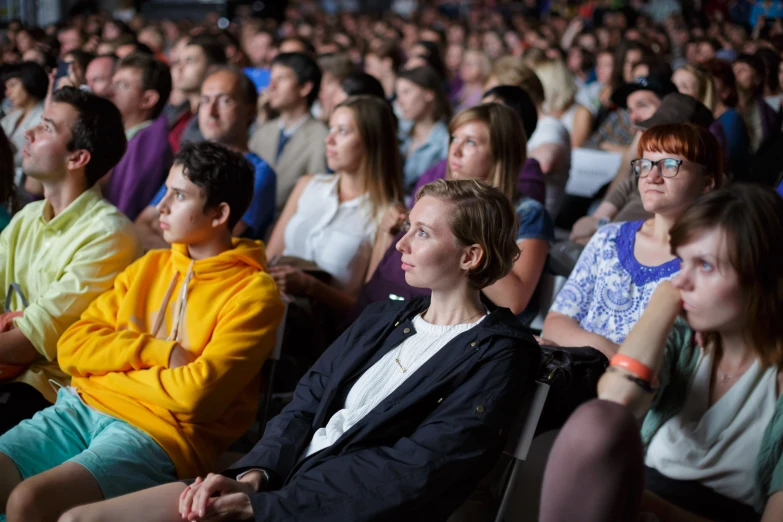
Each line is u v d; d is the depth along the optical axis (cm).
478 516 212
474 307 212
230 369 237
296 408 220
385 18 1594
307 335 297
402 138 629
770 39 823
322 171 505
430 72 562
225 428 247
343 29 1211
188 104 550
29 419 246
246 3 1588
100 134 285
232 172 254
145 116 450
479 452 189
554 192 479
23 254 292
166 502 202
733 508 190
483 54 814
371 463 189
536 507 219
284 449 207
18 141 530
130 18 1467
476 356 197
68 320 272
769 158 505
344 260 353
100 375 247
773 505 174
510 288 288
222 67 422
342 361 218
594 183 526
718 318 170
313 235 365
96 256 278
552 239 306
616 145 599
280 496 187
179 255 255
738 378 188
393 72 825
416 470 186
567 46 1306
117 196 410
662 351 160
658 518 191
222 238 260
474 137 305
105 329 253
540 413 198
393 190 362
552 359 208
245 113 421
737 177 486
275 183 400
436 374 200
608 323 260
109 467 221
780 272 166
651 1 1628
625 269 257
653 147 247
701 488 193
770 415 184
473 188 207
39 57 622
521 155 310
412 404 197
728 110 490
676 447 194
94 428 241
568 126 644
